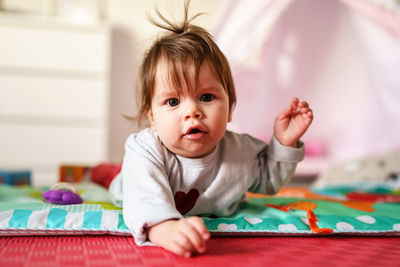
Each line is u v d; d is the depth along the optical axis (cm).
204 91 67
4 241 62
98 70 244
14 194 106
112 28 286
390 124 252
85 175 151
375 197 122
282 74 264
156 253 56
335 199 112
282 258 55
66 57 240
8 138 234
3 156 233
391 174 178
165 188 66
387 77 247
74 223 67
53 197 86
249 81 254
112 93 287
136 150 72
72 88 241
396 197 123
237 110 252
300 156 81
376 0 182
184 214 77
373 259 55
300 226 72
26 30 234
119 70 287
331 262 53
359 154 261
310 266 51
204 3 257
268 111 266
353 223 74
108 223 68
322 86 273
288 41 261
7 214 68
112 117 286
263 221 73
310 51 265
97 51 243
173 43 71
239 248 60
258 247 62
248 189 88
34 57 236
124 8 288
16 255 54
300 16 254
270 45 252
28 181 157
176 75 67
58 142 240
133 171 69
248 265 51
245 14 196
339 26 262
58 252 56
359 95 265
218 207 77
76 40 241
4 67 233
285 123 79
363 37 251
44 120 238
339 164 203
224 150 76
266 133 268
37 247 59
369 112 261
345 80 269
